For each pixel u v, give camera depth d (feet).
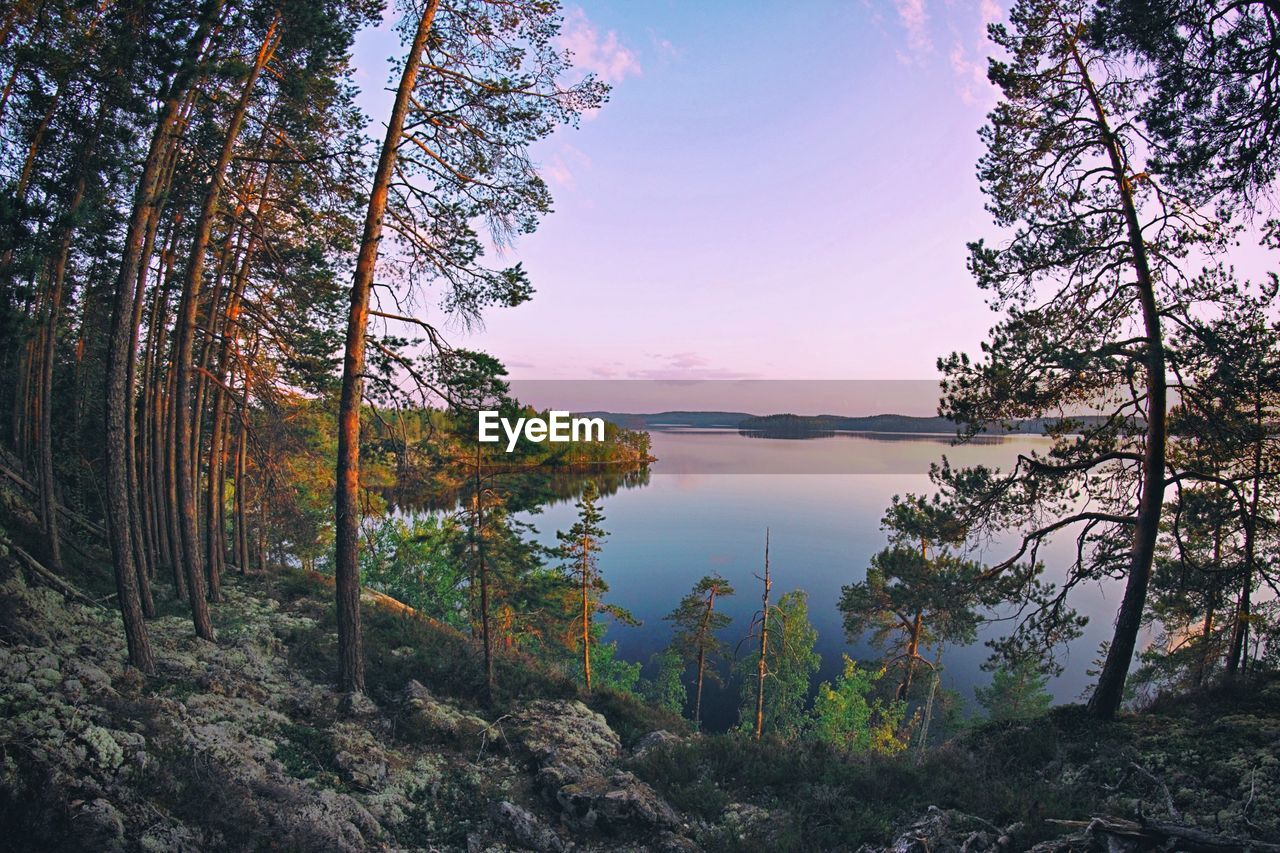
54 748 21.09
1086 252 36.35
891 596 44.16
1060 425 39.73
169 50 32.22
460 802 31.53
